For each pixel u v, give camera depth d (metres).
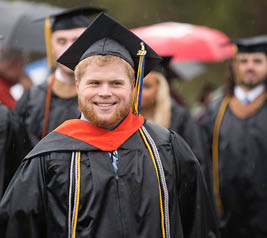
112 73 6.01
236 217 11.75
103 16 6.17
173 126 11.21
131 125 6.35
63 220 6.02
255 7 31.55
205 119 12.42
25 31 14.36
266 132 11.70
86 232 5.89
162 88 10.91
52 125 9.42
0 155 8.42
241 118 11.96
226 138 11.95
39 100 9.59
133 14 35.25
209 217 6.74
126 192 6.01
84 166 6.07
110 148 6.14
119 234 5.91
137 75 6.43
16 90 18.47
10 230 6.11
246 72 11.93
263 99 11.95
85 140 6.16
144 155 6.23
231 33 32.34
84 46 6.41
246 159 11.71
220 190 11.90
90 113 6.08
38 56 25.81
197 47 17.45
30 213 6.09
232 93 12.23
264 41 11.79
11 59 11.14
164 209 6.12
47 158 6.17
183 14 34.75
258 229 11.58
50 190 6.12
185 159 6.56
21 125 8.92
